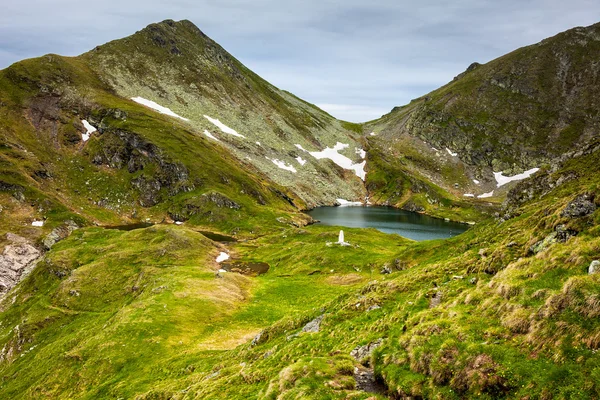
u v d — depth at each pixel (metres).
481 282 29.28
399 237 141.12
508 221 53.72
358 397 20.56
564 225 28.39
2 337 91.88
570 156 63.97
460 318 23.77
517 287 23.03
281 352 34.53
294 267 102.69
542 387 16.02
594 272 20.17
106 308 89.19
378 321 31.84
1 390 65.06
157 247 116.00
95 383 50.50
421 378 20.50
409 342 23.69
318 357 26.33
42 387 52.94
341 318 37.56
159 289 78.69
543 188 61.81
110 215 189.88
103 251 117.62
